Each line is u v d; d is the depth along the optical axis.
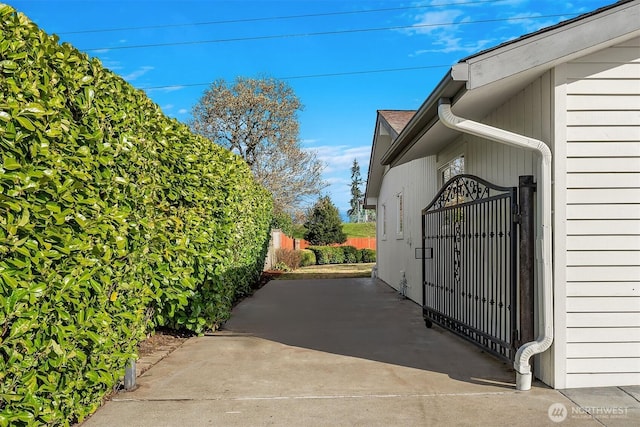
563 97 4.23
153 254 4.67
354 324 7.67
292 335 6.79
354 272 20.80
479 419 3.63
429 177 9.59
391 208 14.12
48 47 2.85
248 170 9.80
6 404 2.54
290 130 27.58
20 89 2.49
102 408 3.88
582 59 4.25
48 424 2.95
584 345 4.28
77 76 3.22
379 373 4.84
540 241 4.28
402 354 5.63
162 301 5.54
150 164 4.72
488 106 5.33
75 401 3.31
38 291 2.58
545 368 4.42
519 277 4.62
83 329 3.22
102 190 3.50
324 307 9.63
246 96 26.72
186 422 3.61
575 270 4.27
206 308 6.65
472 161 6.63
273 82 27.64
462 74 4.00
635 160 4.27
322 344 6.18
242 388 4.39
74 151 3.07
